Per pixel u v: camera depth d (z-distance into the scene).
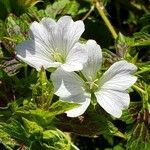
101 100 0.14
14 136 0.13
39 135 0.13
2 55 0.16
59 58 0.14
